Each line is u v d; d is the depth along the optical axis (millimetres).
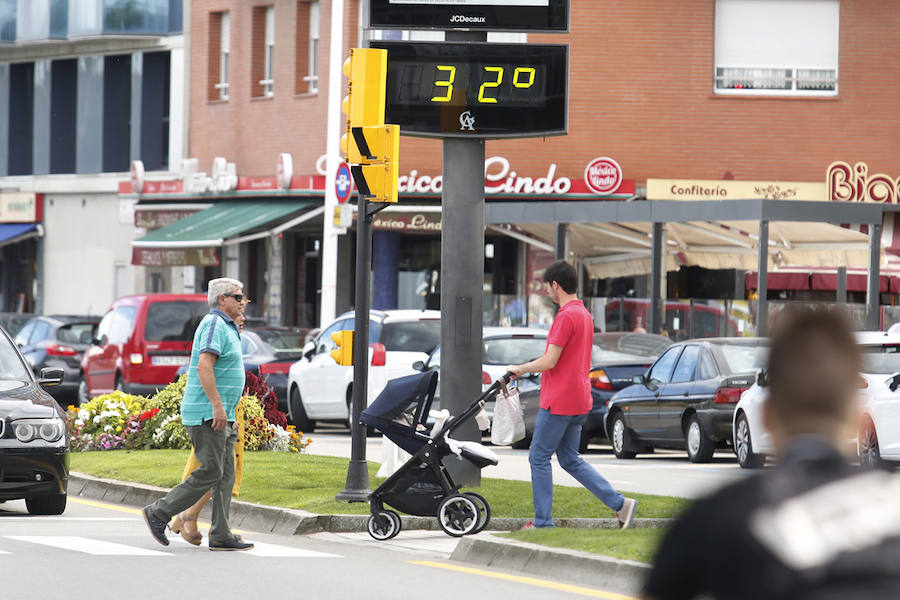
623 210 94875
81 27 137125
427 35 113750
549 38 114938
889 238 110000
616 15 114812
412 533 40438
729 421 60625
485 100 45188
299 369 80375
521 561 33375
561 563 32344
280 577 31828
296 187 114625
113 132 139750
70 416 60781
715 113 114938
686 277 109062
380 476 46688
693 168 115125
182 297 87375
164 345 86312
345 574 32375
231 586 30438
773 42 115188
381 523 38938
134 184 128125
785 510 9125
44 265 145500
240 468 38500
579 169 114938
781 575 8961
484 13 45188
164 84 134500
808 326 9711
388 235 116875
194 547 37062
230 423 36688
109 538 38500
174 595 29141
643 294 109812
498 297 112062
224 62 128750
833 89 115375
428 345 73250
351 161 42750
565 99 45250
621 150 115000
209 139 128375
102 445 59312
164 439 59469
